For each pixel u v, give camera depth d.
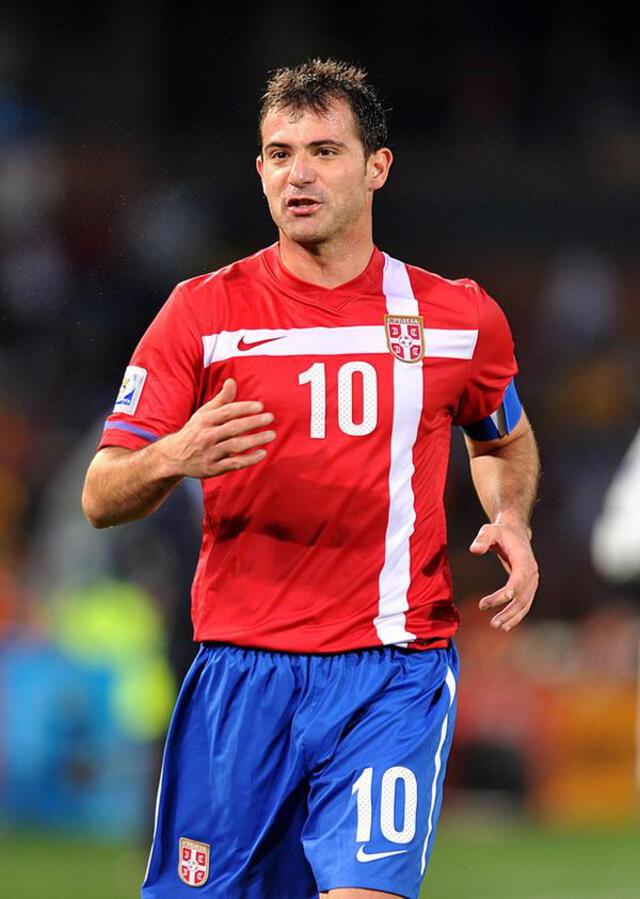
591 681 37.69
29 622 34.75
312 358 12.80
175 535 24.94
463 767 36.47
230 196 55.16
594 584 49.84
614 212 58.12
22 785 32.28
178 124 58.22
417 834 12.45
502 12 63.41
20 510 45.31
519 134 61.16
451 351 13.14
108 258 52.59
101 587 28.84
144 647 32.75
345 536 12.80
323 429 12.71
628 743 37.75
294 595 12.91
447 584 13.29
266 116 12.91
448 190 57.09
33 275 51.38
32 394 48.88
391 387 12.84
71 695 32.47
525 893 26.42
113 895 24.86
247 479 12.77
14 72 56.16
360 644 12.83
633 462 21.86
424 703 12.80
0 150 53.94
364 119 12.90
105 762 32.38
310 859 12.55
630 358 57.31
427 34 62.53
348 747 12.68
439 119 60.97
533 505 14.13
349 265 13.03
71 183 53.53
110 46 58.03
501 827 34.50
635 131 62.09
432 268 56.91
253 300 12.95
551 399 55.97
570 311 56.88
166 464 11.61
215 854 13.24
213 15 59.28
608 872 28.80
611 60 64.00
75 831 32.00
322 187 12.67
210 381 12.88
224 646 13.09
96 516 12.62
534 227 57.66
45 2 57.69
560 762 36.75
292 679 12.84
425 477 13.02
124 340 51.41
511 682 36.88
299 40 60.75
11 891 25.08
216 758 13.10
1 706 32.12
